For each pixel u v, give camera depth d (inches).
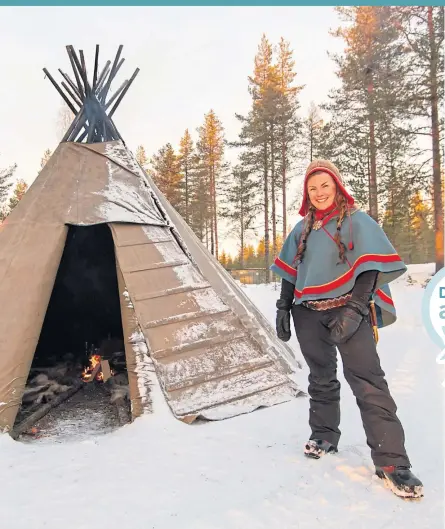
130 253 171.2
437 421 132.3
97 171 192.1
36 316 153.3
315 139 997.2
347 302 99.1
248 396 148.3
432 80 588.4
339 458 108.4
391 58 633.0
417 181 641.0
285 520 83.7
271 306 442.6
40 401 189.0
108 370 216.8
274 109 936.9
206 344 157.8
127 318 158.6
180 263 176.6
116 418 169.9
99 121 225.3
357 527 81.0
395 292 492.4
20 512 87.9
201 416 137.4
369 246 97.9
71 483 99.7
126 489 96.5
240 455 112.6
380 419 96.1
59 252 168.6
